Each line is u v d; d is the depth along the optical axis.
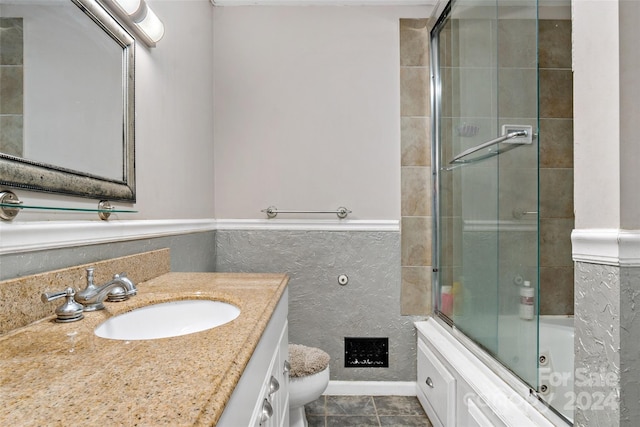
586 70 0.84
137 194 1.29
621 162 0.74
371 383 2.12
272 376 0.99
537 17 1.12
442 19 1.93
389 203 2.14
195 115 1.85
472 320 1.56
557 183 2.04
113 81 1.13
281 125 2.14
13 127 0.74
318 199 2.14
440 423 1.67
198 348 0.62
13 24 0.75
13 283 0.71
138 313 0.94
